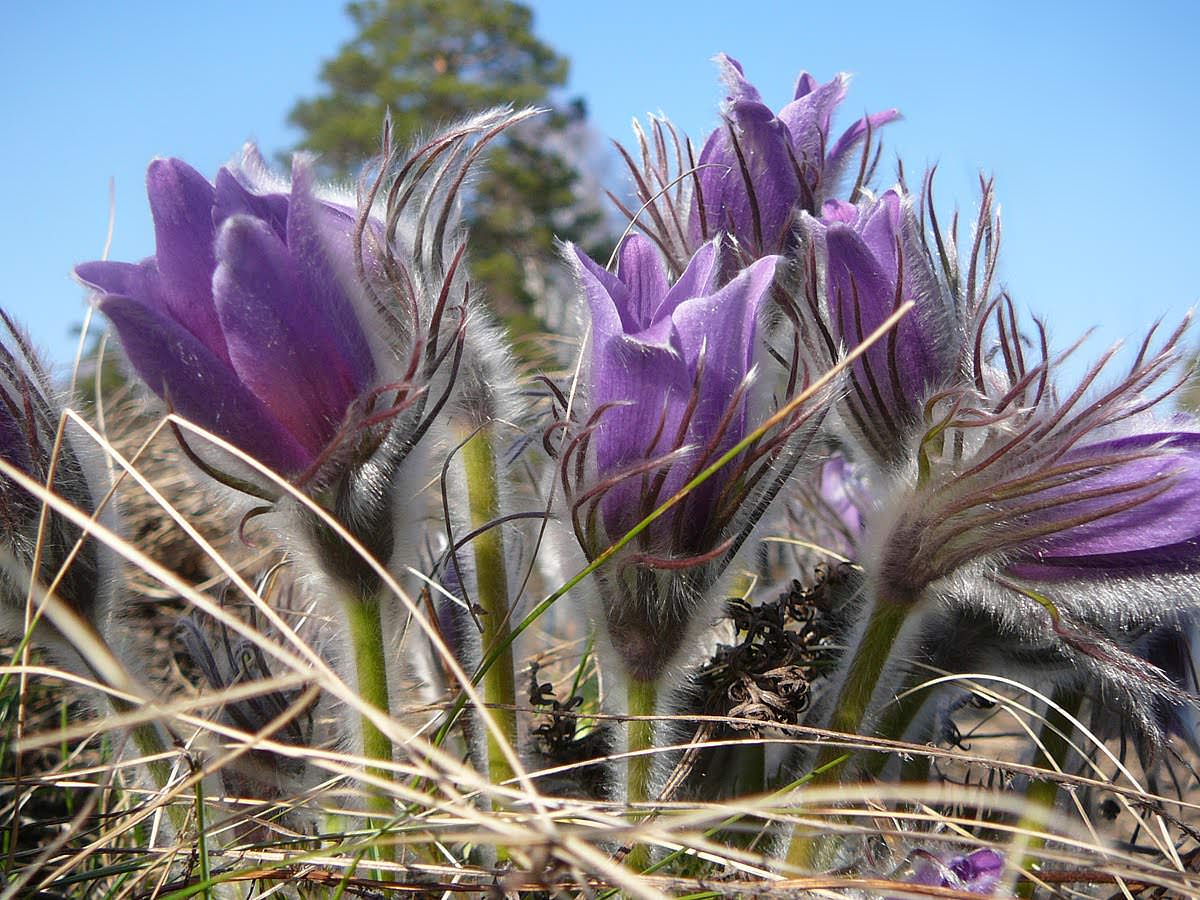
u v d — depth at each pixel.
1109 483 0.16
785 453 0.16
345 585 0.16
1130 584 0.16
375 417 0.14
